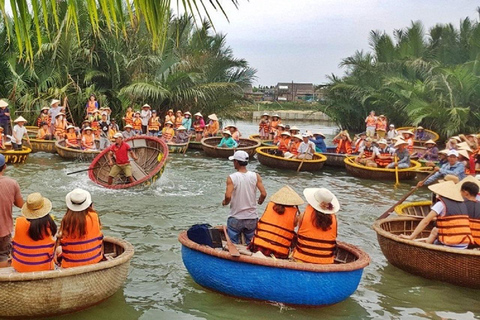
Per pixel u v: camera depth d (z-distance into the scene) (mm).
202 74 27594
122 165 11602
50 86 23672
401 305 5660
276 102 52469
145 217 8984
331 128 37531
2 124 16906
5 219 5723
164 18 3439
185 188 11711
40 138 17328
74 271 4699
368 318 5293
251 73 29578
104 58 24844
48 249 4965
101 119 20094
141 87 23875
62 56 22891
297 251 5574
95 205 9719
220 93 27672
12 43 21953
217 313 5254
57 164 14531
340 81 33062
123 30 3396
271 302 5406
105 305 5359
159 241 7648
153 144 13359
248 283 5328
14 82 22203
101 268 4891
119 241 5879
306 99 62188
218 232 6082
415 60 29844
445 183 6332
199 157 17484
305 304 5320
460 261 5914
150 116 21797
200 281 5734
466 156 9805
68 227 4965
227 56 29703
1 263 5562
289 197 5730
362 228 8867
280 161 15242
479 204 6461
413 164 14789
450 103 25844
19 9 3062
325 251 5508
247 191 6438
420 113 25453
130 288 5863
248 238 6488
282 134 16844
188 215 9242
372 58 33531
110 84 25609
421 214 8875
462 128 25625
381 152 14547
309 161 14977
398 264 6562
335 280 5223
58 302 4754
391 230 7594
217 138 19812
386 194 12047
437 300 5809
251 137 22547
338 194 11883
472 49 29641
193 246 5617
